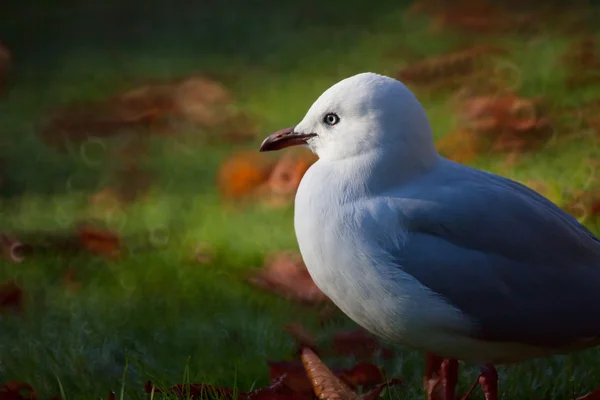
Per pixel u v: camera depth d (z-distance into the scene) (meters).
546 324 6.52
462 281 6.43
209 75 19.66
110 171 14.82
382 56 19.62
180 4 26.09
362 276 6.62
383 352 8.47
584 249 6.73
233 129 16.31
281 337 8.82
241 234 11.92
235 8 25.30
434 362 7.70
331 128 7.04
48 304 10.03
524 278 6.48
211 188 13.81
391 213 6.57
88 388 7.89
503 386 7.75
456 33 20.47
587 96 14.86
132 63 21.06
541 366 8.09
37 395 7.88
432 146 6.94
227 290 10.26
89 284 10.62
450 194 6.62
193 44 22.36
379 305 6.65
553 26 19.66
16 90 19.81
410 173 6.79
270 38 22.27
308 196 6.85
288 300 9.80
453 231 6.50
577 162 12.50
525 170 12.41
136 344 8.82
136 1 26.62
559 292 6.54
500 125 13.72
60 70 21.00
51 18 25.22
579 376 7.77
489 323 6.46
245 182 13.47
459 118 14.54
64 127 17.16
